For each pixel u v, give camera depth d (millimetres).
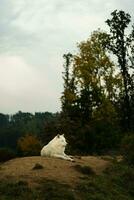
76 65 52406
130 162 25562
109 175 22719
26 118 158375
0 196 18219
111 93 51812
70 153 34219
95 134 37406
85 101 45625
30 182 19484
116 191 20828
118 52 53062
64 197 18438
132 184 22078
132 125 51125
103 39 53438
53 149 23734
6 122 163625
